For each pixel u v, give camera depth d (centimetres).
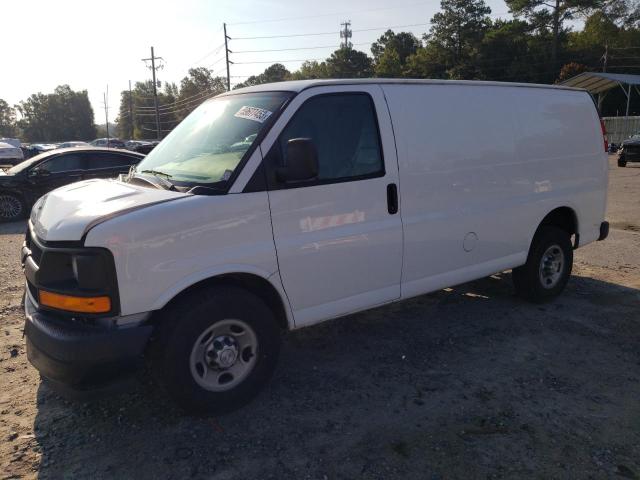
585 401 361
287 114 354
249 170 335
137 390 377
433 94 432
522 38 6241
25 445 317
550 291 544
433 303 554
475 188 454
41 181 1152
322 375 400
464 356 430
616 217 1017
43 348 297
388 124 399
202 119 416
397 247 404
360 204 381
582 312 524
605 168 584
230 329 337
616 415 344
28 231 381
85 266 291
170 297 308
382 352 439
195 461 300
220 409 337
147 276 301
